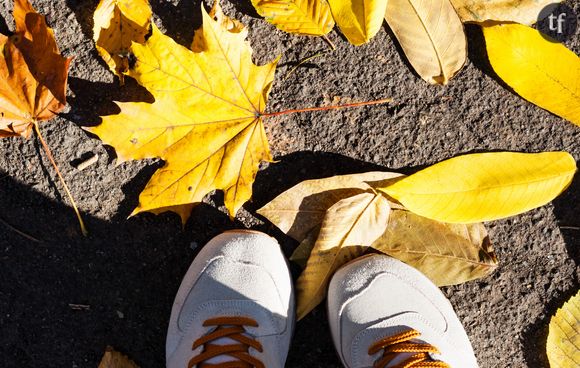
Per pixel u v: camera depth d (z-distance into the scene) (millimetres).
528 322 752
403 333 717
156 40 661
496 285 750
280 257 728
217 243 723
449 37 715
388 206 714
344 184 714
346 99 735
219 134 696
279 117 732
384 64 734
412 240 725
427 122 739
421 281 729
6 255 727
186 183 698
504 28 708
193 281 720
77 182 726
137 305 734
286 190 725
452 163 706
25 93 697
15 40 690
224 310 716
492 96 741
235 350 706
